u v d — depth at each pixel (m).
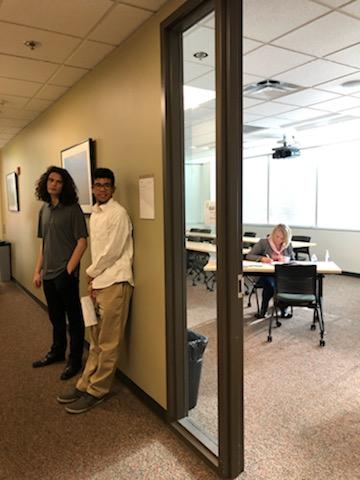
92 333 2.77
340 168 7.44
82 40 2.63
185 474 1.98
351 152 7.25
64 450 2.19
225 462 1.94
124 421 2.47
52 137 4.34
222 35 1.71
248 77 3.65
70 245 3.11
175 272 2.32
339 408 2.62
